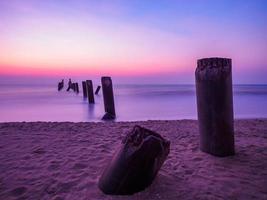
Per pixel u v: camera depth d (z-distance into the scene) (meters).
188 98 24.94
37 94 31.95
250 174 3.73
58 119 11.65
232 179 3.54
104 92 12.24
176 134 6.75
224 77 4.37
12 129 7.29
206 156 4.57
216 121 4.50
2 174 3.74
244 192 3.14
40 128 7.48
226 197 3.00
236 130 7.25
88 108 16.17
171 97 26.56
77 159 4.39
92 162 4.25
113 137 6.30
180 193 3.06
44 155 4.65
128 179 2.93
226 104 4.46
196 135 6.58
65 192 3.14
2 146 5.31
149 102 20.27
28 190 3.21
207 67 4.48
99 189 3.16
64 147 5.25
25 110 15.02
